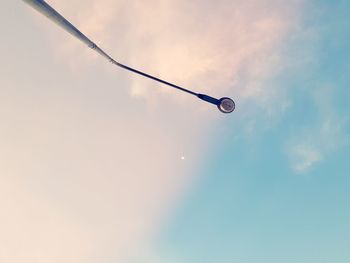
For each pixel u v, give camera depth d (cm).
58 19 735
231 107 967
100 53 912
